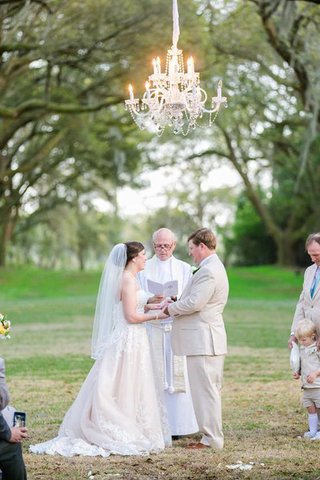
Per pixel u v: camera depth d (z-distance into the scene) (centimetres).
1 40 1880
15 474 505
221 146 4150
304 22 2003
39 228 5912
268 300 3014
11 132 3036
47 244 5578
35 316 2312
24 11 1770
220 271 700
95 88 2750
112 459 648
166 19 2033
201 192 5534
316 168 3597
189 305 685
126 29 2086
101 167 3916
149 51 2144
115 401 696
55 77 2995
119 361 701
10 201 3772
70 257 6750
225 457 653
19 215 4684
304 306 773
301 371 743
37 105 2502
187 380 764
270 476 590
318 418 749
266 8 1858
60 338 1711
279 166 3916
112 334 707
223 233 5822
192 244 713
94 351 713
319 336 748
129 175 4022
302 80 2111
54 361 1320
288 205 4228
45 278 3800
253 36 2191
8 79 2308
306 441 714
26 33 2056
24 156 3938
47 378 1124
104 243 5509
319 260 758
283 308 2573
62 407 895
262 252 5319
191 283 702
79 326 2000
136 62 2228
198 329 693
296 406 893
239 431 762
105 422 684
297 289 3409
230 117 3130
